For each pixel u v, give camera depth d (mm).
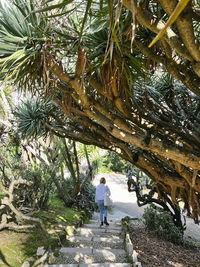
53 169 5465
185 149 2135
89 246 4059
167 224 5121
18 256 3184
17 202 4422
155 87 3254
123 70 1708
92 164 8320
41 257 3236
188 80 1577
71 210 6395
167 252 4172
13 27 1501
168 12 870
